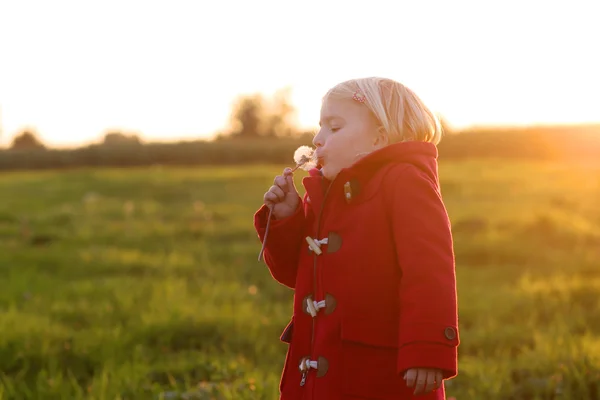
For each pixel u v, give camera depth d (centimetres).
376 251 243
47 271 1020
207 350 601
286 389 254
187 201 1930
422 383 224
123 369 510
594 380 466
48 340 584
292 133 7225
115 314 711
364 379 237
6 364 534
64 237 1308
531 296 792
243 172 2923
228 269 1020
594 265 986
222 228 1397
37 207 1794
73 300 802
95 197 1983
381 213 245
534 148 3734
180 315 679
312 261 256
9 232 1370
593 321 692
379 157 247
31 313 704
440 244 235
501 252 1095
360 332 239
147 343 613
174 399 444
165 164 4247
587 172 2362
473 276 944
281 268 276
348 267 244
